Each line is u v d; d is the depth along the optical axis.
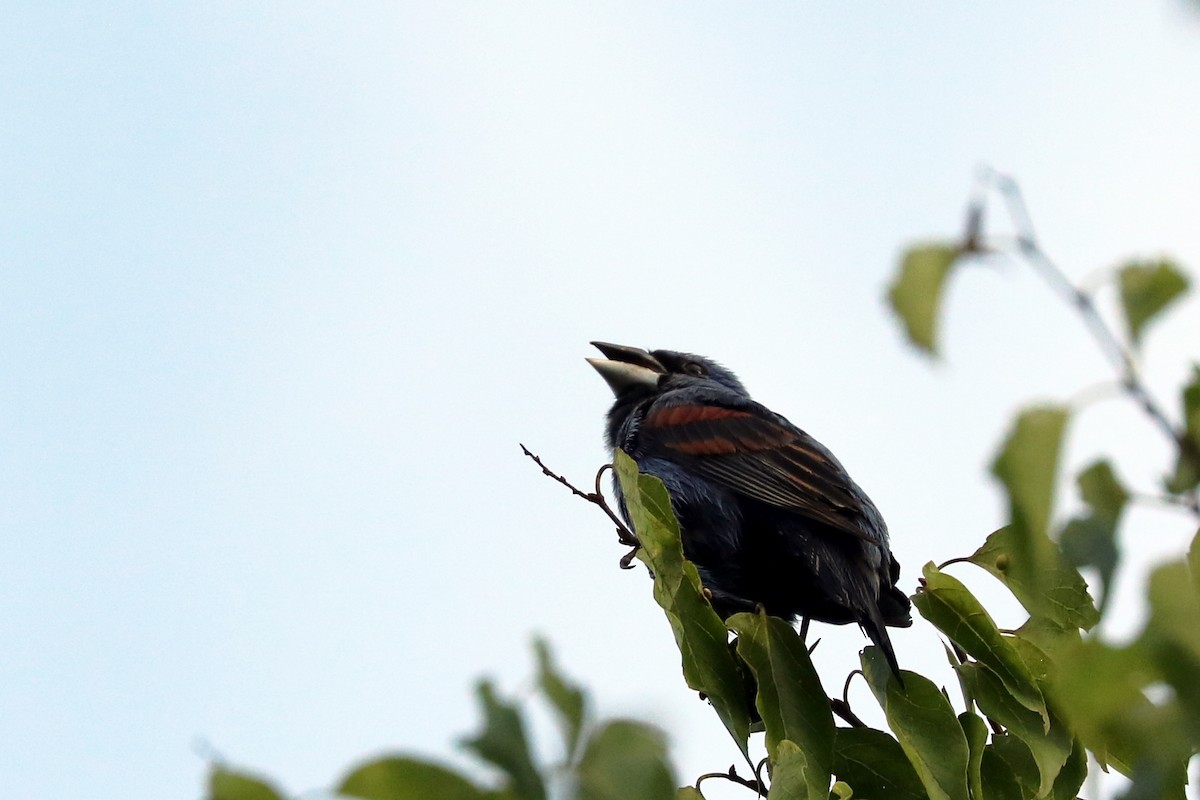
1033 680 8.04
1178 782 4.79
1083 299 3.83
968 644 8.27
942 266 3.85
